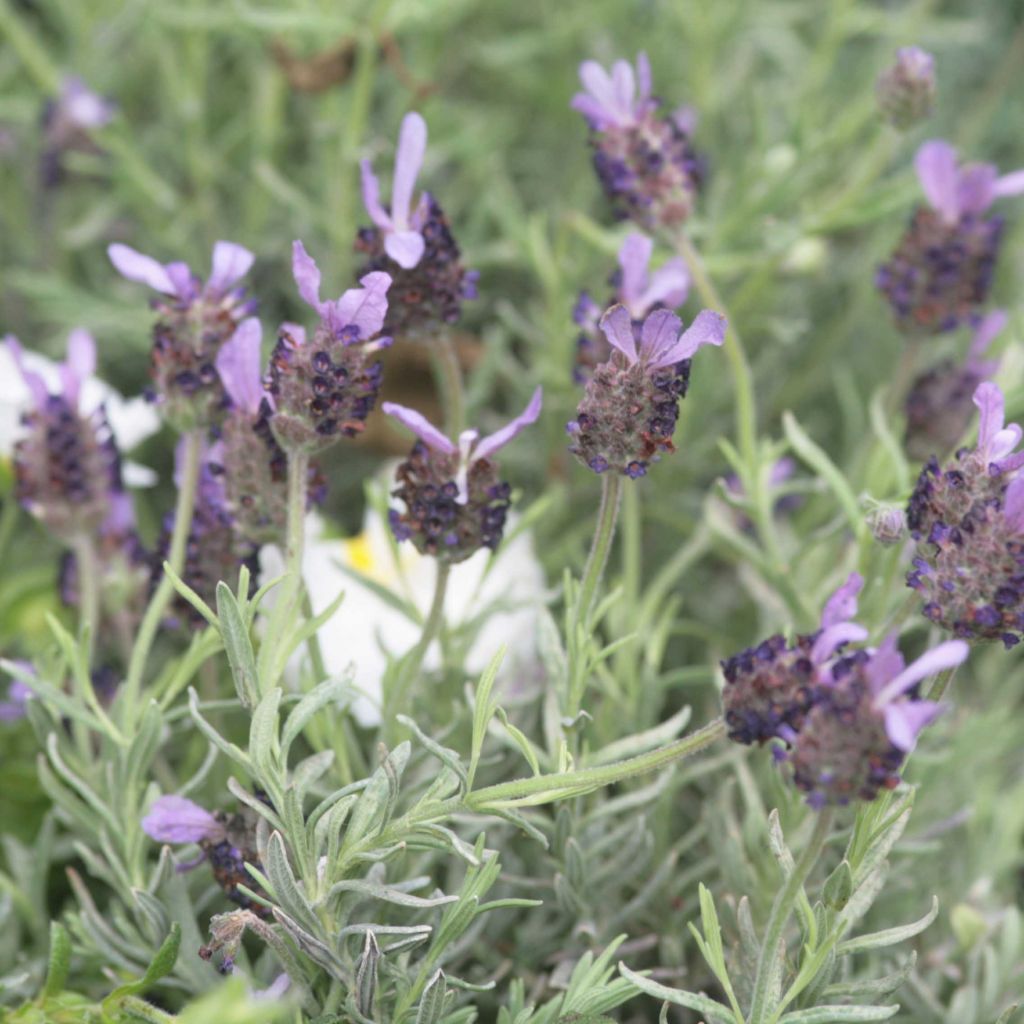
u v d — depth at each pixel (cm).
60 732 77
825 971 71
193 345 75
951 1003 78
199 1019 65
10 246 100
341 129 94
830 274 98
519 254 94
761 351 95
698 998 70
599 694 80
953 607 70
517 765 78
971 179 81
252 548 75
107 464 78
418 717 78
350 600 83
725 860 77
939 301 82
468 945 74
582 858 75
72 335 78
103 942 75
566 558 87
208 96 101
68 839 80
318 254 96
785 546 85
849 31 97
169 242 96
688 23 98
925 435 82
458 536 73
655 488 89
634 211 81
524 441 90
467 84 108
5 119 103
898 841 78
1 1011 72
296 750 79
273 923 73
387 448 91
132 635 80
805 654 68
